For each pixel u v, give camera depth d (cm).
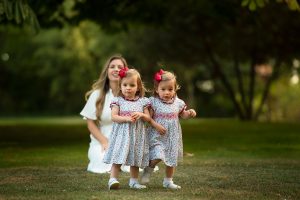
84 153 1106
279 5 2080
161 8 2017
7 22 1678
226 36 2533
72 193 627
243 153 1080
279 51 2533
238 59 2784
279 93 3603
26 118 4041
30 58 4406
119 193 628
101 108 853
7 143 1358
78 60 4012
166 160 670
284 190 657
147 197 600
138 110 678
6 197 600
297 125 2092
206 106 4450
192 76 4141
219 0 1791
